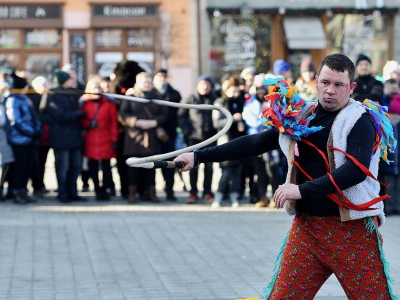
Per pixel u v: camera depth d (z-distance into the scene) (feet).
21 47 125.90
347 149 20.79
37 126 57.77
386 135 21.66
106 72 126.82
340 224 20.99
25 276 35.83
